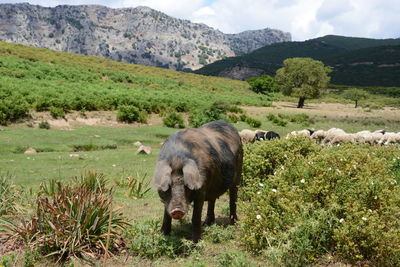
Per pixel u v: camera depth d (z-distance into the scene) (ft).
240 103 180.04
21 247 18.06
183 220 22.66
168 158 16.98
